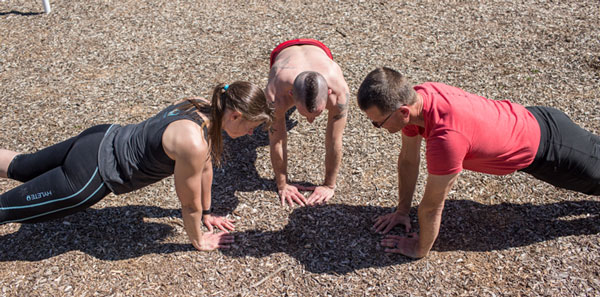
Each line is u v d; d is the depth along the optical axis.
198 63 5.48
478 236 3.42
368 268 3.21
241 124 2.70
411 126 2.92
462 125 2.55
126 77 5.25
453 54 5.55
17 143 4.32
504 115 2.76
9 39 6.03
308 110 2.87
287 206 3.71
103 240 3.40
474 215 3.58
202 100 2.84
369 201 3.74
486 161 2.80
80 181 2.81
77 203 2.87
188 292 3.06
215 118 2.67
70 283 3.10
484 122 2.63
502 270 3.16
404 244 3.30
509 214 3.58
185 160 2.65
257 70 5.34
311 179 3.97
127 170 2.84
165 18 6.49
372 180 3.93
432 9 6.56
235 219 3.59
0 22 6.45
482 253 3.29
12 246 3.35
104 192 2.90
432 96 2.59
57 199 2.82
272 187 3.89
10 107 4.79
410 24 6.20
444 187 2.64
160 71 5.35
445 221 3.54
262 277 3.16
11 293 3.03
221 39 5.96
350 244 3.39
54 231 3.46
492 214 3.58
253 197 3.79
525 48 5.58
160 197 3.78
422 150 4.23
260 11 6.64
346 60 5.48
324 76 3.20
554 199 3.67
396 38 5.90
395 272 3.18
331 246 3.38
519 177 3.89
